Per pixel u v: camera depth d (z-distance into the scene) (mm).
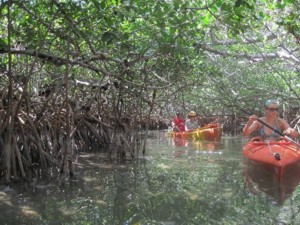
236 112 8883
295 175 3471
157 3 3184
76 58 3715
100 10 3193
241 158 4641
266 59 4355
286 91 6078
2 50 3289
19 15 3553
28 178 3334
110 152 4918
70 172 3471
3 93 3635
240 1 2520
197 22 3854
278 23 3312
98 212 2396
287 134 3857
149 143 6816
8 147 3193
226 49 5051
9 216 2297
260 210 2426
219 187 3047
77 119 5234
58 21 3605
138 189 2992
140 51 4086
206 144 6582
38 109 4203
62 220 2236
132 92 4816
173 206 2516
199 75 5074
